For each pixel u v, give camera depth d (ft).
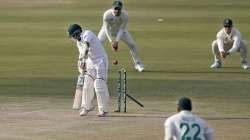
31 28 490.49
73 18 572.51
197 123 115.75
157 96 221.46
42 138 164.25
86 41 186.60
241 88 237.25
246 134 169.37
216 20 553.23
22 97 218.59
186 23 529.45
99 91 188.65
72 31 188.03
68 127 176.14
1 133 169.27
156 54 338.13
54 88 236.02
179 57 325.42
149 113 194.29
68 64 298.76
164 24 522.06
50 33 451.94
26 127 176.04
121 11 268.00
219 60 288.71
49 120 184.55
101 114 189.16
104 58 189.37
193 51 350.23
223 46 279.28
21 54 337.72
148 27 497.87
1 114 191.93
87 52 187.32
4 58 321.52
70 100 213.87
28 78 258.37
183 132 115.14
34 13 631.56
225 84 245.86
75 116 189.88
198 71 279.08
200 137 114.93
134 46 279.08
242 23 520.01
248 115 192.65
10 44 385.29
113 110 198.49
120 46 371.35
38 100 213.46
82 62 189.88
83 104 190.60
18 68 286.05
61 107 202.39
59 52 345.92
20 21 551.59
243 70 282.56
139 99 216.13
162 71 279.08
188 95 223.71
